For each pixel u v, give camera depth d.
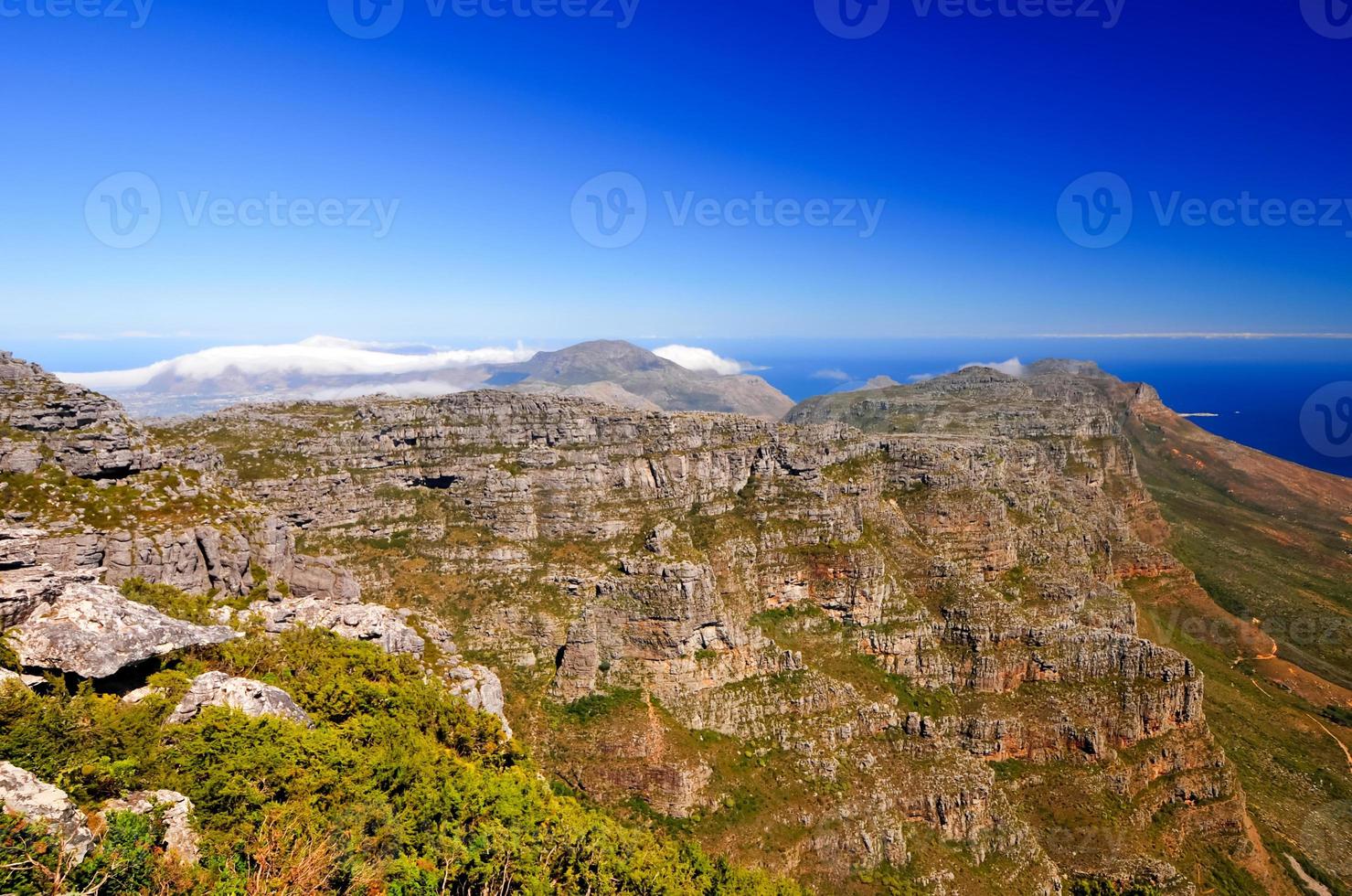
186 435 173.75
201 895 41.19
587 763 123.31
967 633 164.00
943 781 133.25
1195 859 143.50
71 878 36.69
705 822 117.44
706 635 140.00
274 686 69.81
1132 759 151.38
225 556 93.25
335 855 47.44
